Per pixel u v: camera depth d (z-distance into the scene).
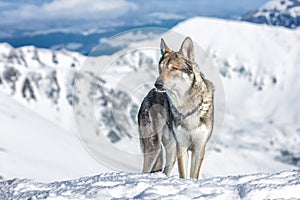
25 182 8.91
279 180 8.22
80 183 8.50
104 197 7.39
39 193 7.95
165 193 7.55
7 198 7.91
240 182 8.40
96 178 8.88
